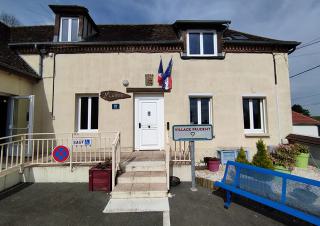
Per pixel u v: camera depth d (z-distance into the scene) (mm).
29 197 4719
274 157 6965
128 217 3840
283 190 3510
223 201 4520
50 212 4031
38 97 7898
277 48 8281
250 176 4133
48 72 7969
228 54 8164
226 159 7398
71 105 7867
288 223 3623
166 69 7938
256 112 8367
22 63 7672
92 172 5148
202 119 8133
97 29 9711
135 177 5211
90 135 7719
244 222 3652
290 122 8062
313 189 3174
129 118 7750
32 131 7094
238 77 8094
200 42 8242
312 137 7160
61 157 5730
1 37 8469
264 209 4148
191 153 5242
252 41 8031
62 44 7863
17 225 3578
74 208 4195
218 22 7906
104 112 7785
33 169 5711
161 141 7859
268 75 8188
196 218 3791
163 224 3590
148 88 7824
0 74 6418
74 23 8570
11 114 7250
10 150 7215
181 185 5500
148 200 4531
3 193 4930
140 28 10203
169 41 7887
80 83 7902
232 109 7977
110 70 7930
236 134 7910
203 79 8016
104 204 4383
